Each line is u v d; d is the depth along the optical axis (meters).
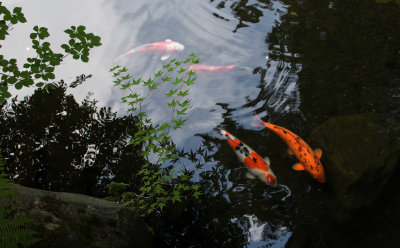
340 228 3.12
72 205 2.57
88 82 5.22
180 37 5.90
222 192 3.54
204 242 3.14
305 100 4.33
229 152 3.94
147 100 4.80
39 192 2.58
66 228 2.38
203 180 3.69
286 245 3.04
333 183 3.40
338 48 4.89
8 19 3.81
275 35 5.48
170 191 3.60
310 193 3.43
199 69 5.13
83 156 4.04
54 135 4.27
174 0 6.86
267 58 5.11
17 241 1.95
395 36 4.83
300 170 3.65
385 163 3.35
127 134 4.32
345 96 4.23
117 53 5.81
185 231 3.25
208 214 3.37
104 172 3.88
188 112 4.53
